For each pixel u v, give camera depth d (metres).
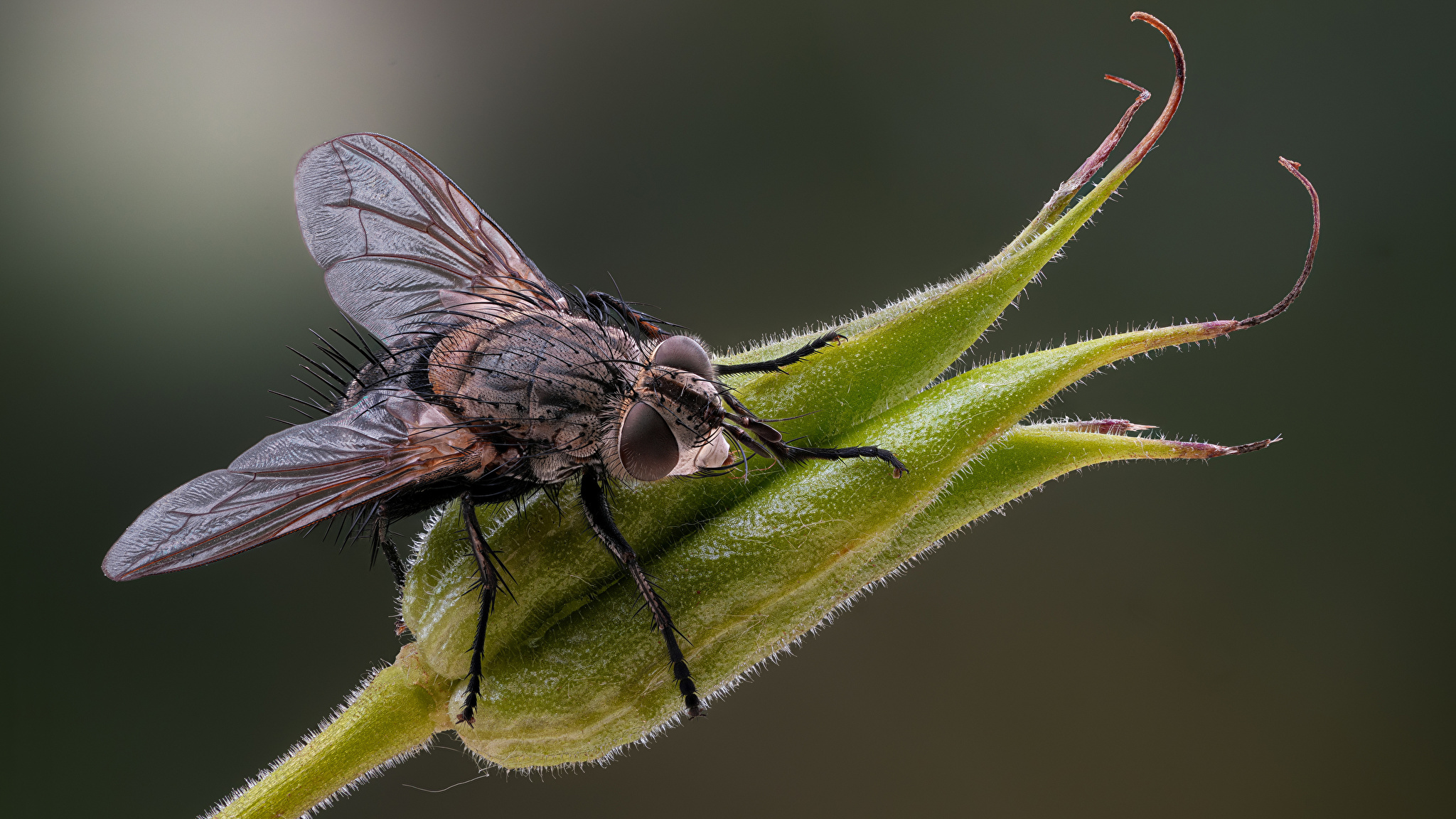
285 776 0.10
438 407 0.10
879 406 0.10
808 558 0.10
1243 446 0.10
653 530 0.10
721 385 0.10
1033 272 0.10
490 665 0.10
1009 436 0.10
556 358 0.10
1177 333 0.10
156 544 0.10
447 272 0.11
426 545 0.10
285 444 0.10
